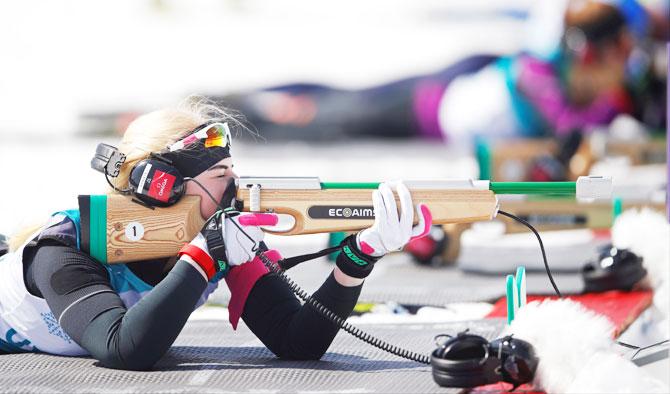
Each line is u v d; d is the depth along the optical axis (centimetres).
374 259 1035
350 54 5209
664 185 2125
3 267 1128
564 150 2591
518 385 927
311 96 5172
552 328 929
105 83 5456
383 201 1004
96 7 5584
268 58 5275
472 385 921
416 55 5066
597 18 4206
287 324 1112
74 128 5441
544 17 4481
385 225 998
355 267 1037
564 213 2120
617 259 1545
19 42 5625
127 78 5450
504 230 2152
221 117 1287
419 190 1016
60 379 988
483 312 1506
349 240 1041
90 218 1058
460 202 1010
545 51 4431
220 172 1078
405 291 1725
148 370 1030
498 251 2250
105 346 1009
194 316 1480
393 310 1551
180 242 1059
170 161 1057
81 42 5531
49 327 1096
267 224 1015
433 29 5106
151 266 1106
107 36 5528
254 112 5178
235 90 5219
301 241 2575
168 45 5425
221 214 1018
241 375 1009
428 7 5141
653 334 1455
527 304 988
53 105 5481
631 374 878
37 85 5541
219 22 5478
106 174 1063
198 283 1008
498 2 4791
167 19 5531
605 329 940
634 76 4281
